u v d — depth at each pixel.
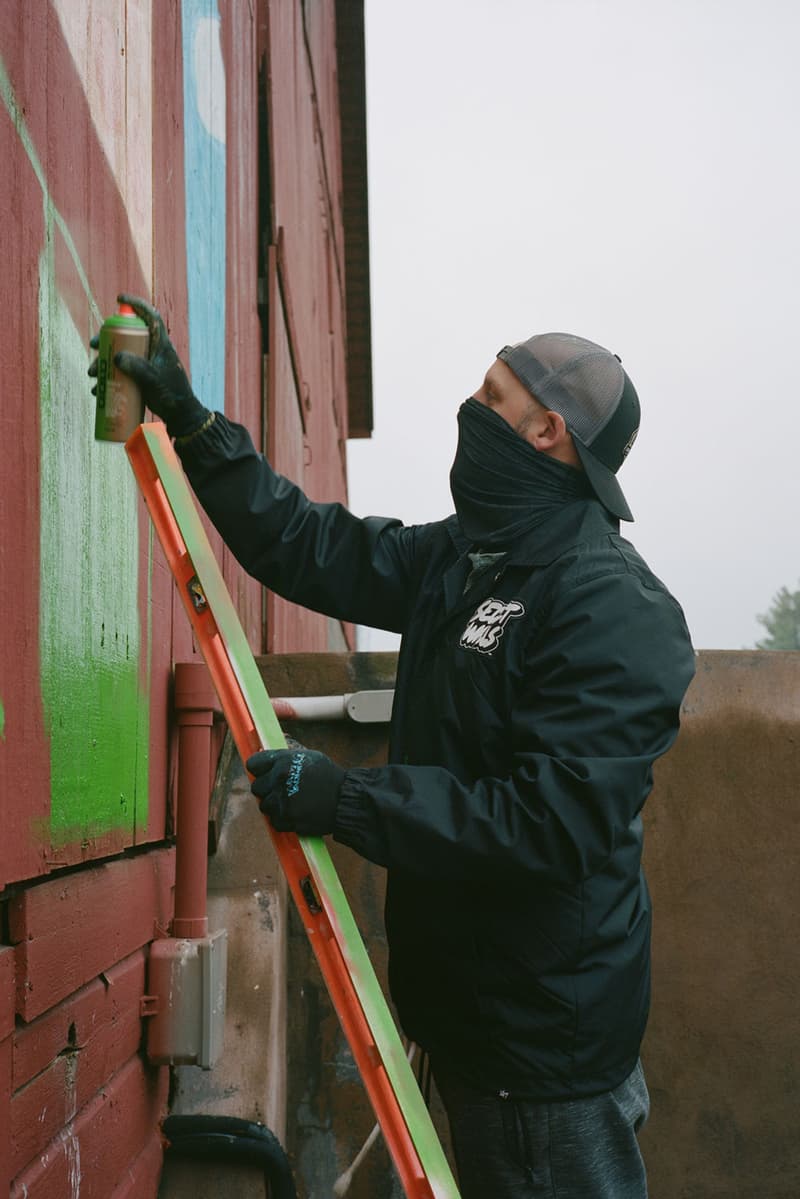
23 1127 1.57
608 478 1.88
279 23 6.40
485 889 1.72
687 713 3.77
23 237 1.59
